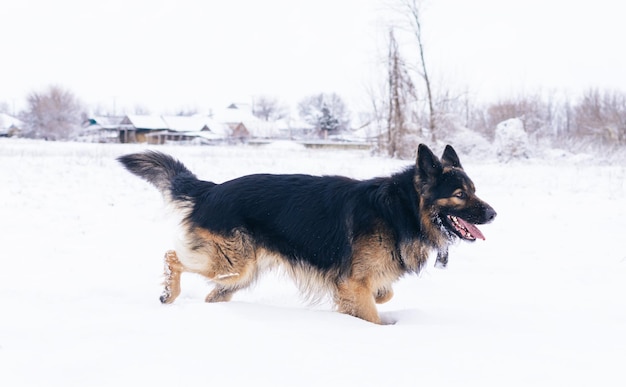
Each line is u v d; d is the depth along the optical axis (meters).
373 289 5.62
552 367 3.43
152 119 84.75
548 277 7.39
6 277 6.65
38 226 10.12
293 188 5.88
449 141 34.19
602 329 4.52
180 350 3.71
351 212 5.60
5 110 114.81
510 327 4.73
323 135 82.25
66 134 73.31
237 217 5.77
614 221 11.53
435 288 6.83
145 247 8.76
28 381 3.20
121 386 3.12
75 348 3.77
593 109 43.06
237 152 35.31
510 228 10.90
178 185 6.14
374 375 3.29
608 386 3.13
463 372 3.35
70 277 6.76
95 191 14.77
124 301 5.70
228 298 6.06
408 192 5.63
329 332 4.31
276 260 5.88
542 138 38.38
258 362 3.50
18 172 17.84
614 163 28.16
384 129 34.56
